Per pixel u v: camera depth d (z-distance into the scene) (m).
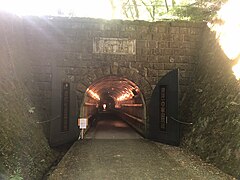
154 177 7.37
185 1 18.61
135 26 14.03
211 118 9.96
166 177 7.36
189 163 8.83
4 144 6.62
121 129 19.69
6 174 5.76
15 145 7.29
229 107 8.98
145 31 14.08
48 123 12.59
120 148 11.34
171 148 11.47
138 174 7.64
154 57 14.07
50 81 13.42
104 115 41.78
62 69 13.62
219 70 11.28
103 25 13.87
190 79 14.09
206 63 12.84
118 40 13.95
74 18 13.67
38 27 13.56
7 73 9.92
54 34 13.66
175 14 18.58
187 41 14.22
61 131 12.31
